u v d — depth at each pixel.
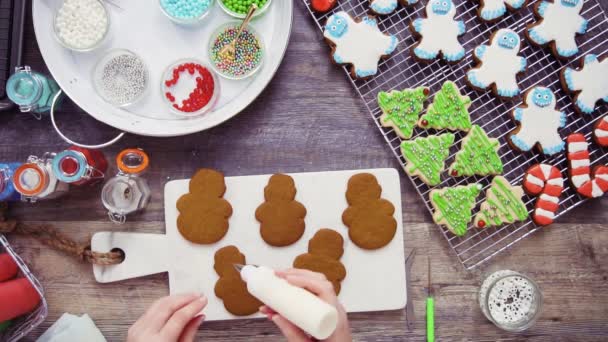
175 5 0.80
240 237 0.81
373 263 0.81
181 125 0.80
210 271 0.81
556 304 0.83
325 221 0.82
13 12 0.80
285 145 0.83
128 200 0.79
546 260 0.83
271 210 0.81
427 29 0.81
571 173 0.81
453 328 0.83
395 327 0.82
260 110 0.83
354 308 0.81
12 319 0.80
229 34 0.81
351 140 0.83
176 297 0.71
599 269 0.83
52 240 0.80
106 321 0.82
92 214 0.82
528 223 0.83
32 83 0.78
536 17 0.83
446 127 0.81
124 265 0.81
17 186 0.76
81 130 0.83
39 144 0.82
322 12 0.82
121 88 0.80
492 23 0.83
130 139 0.83
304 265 0.81
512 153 0.83
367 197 0.81
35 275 0.82
